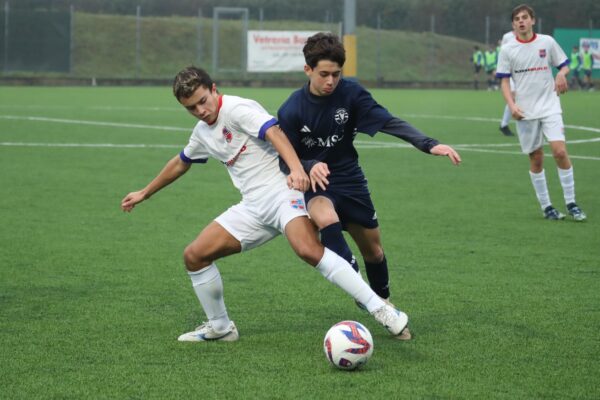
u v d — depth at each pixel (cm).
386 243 2178
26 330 1405
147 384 1143
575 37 12300
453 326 1438
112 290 1688
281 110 1339
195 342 1343
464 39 13950
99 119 5906
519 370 1206
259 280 1780
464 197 2944
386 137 5062
